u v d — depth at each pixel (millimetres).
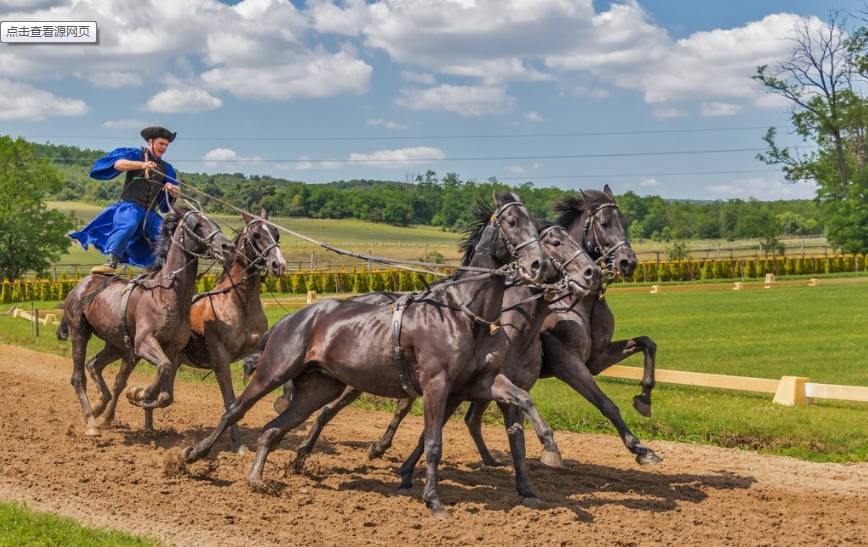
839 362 16859
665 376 13234
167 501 7254
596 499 7691
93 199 137750
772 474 8812
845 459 9461
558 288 7602
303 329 7801
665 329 23828
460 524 6832
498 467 9016
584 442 10555
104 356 10656
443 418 7195
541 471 8891
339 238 92125
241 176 149750
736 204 120125
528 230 7152
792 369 16031
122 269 10836
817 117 61156
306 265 62375
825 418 10820
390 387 7562
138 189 10602
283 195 114750
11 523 6188
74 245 96312
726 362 17188
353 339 7574
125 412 12344
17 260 59406
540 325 7824
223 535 6352
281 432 7875
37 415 11664
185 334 9695
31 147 60469
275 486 7660
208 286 35031
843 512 7316
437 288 7500
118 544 5820
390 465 9117
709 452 9891
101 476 8039
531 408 6973
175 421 11734
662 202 120438
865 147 61531
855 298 32844
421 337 7250
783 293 36688
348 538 6422
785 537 6543
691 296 36375
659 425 10938
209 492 7609
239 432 9578
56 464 8531
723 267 48906
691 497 7840
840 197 60906
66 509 6883
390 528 6715
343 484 8203
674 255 56531
